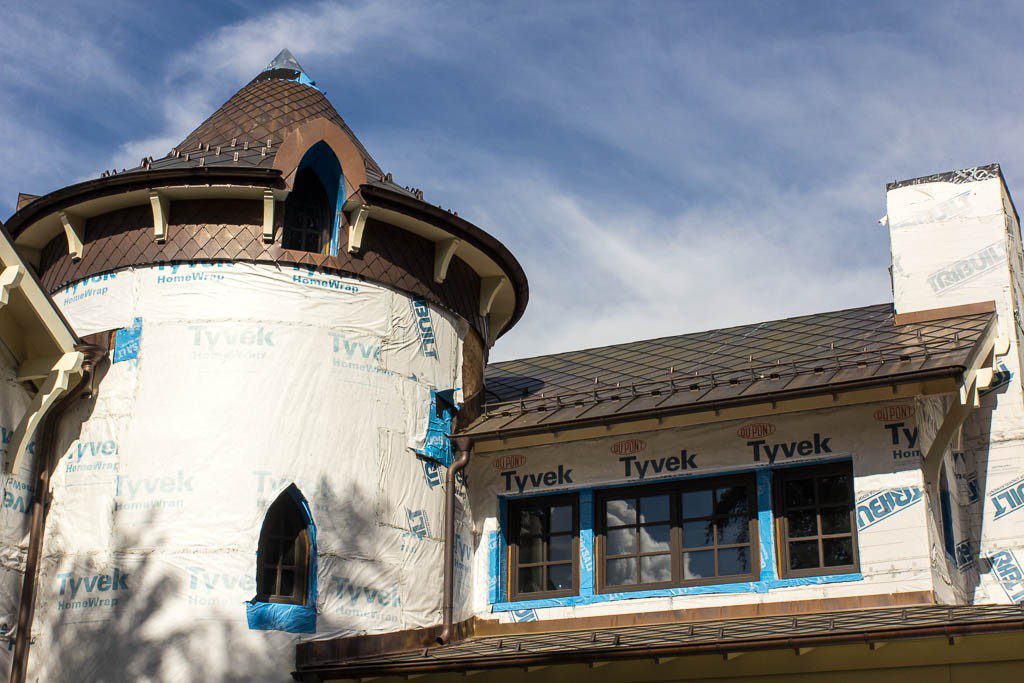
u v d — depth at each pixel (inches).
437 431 810.2
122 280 775.7
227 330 756.6
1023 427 825.5
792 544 743.7
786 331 894.4
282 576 733.3
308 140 779.4
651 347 945.5
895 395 705.0
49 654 715.4
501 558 826.8
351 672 699.4
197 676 696.4
